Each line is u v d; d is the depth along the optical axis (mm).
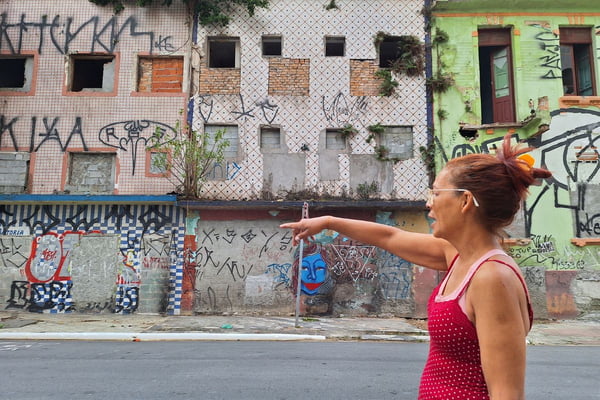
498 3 13328
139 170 13016
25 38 13594
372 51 13547
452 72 13367
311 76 13477
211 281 12500
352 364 6301
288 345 8117
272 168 13102
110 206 12852
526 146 1470
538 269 12375
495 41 13648
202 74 13500
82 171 13148
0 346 7996
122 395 4719
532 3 13359
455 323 1364
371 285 12398
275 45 14008
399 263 12461
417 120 13211
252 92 13414
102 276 12570
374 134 13180
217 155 13086
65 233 12750
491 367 1228
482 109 13922
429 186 12867
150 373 5695
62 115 13250
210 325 10359
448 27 13562
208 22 13469
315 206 12242
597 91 13250
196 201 12164
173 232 12688
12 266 12641
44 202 12594
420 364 6359
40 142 13133
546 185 12750
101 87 14602
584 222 12641
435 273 12391
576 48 13797
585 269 12375
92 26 13664
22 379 5418
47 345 8117
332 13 13703
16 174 12992
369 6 13703
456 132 13102
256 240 12633
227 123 13266
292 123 13289
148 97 13328
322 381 5293
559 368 6398
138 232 12711
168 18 13703
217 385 5098
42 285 12570
